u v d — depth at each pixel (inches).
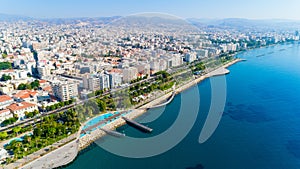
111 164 4028.1
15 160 4121.6
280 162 4062.5
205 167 3865.7
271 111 6333.7
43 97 7062.0
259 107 6638.8
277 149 4448.8
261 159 4133.9
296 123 5570.9
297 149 4448.8
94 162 4151.1
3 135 4788.4
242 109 6461.6
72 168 4037.9
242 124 5457.7
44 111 6215.6
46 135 4847.4
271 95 7755.9
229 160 4072.3
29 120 5708.7
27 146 4473.4
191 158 4067.4
